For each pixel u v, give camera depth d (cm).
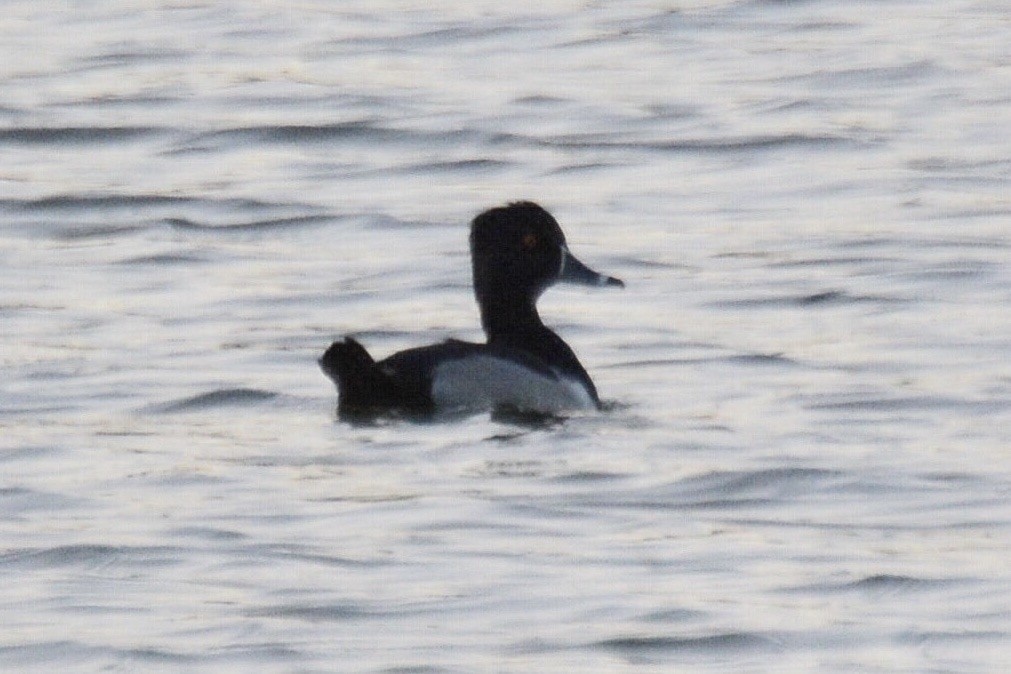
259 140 4022
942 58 4491
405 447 2280
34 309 2967
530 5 5050
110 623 1748
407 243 3356
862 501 2098
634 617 1759
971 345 2731
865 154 3844
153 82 4412
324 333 2856
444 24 4875
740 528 2014
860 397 2500
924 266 3147
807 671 1656
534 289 2509
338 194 3669
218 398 2497
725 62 4519
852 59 4500
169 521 2020
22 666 1664
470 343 2433
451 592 1823
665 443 2303
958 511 2066
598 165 3828
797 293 3022
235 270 3212
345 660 1662
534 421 2388
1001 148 3866
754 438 2322
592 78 4400
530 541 1967
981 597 1809
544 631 1730
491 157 3891
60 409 2461
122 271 3203
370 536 1980
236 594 1822
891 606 1789
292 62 4562
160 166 3875
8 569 1891
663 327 2872
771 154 3866
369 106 4209
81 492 2122
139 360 2680
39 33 4862
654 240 3356
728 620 1752
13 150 4006
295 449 2272
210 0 5172
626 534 1994
